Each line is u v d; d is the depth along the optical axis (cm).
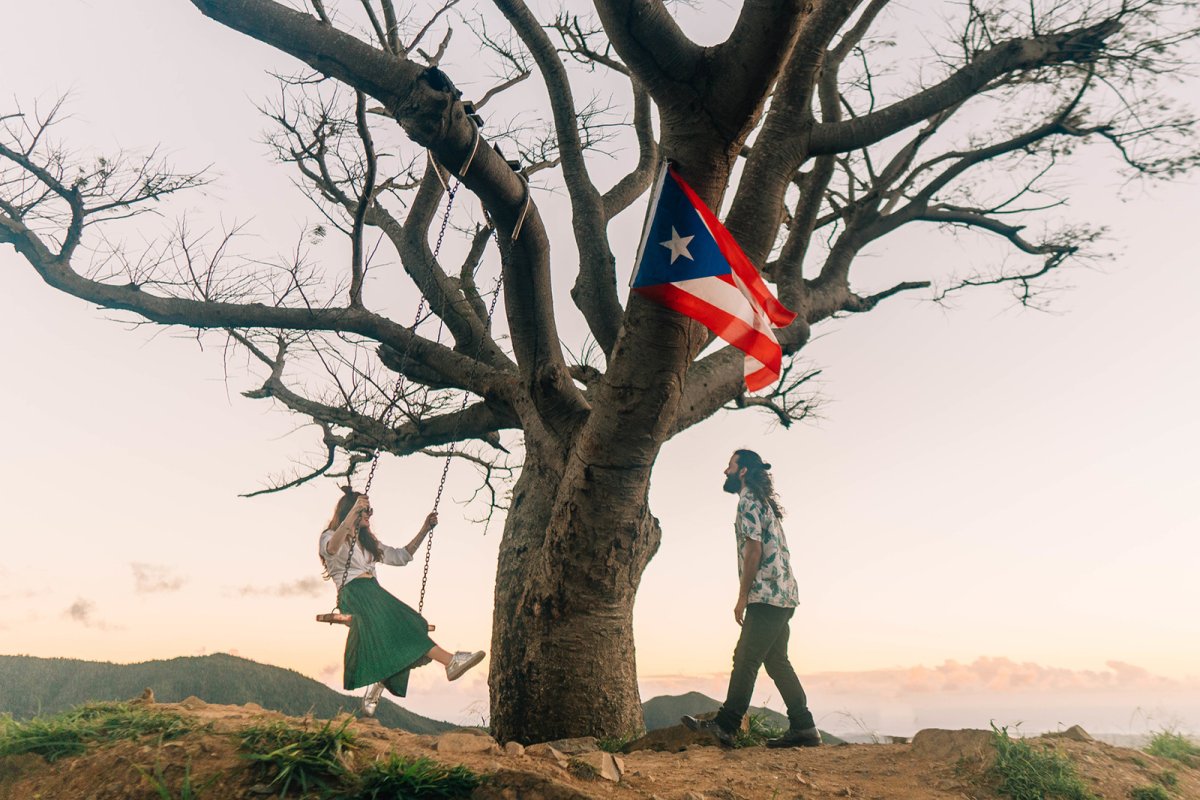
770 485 582
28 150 786
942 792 416
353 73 541
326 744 349
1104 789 420
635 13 516
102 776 336
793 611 557
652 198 575
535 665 754
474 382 932
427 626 601
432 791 328
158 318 854
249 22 534
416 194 999
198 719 385
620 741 627
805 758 488
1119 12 743
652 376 644
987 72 721
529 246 684
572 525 725
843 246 1064
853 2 622
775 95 664
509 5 820
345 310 909
